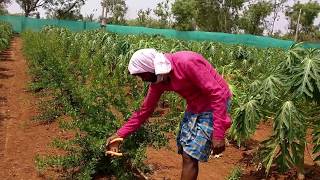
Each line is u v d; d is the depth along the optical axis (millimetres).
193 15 49531
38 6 54750
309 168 5652
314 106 5301
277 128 4621
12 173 5230
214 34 33781
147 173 5137
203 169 5574
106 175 5027
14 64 16844
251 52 12562
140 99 5234
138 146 4848
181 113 6051
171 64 3482
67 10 55531
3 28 26234
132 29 36688
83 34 18109
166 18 49375
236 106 5891
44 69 10852
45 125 7395
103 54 12180
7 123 7547
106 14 47625
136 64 3469
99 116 4992
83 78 8664
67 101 7609
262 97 4898
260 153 5383
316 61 4418
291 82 4469
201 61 3455
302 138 4922
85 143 4934
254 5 53125
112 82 5785
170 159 5812
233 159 6035
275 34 55000
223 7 56500
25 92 10422
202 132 3645
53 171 5238
